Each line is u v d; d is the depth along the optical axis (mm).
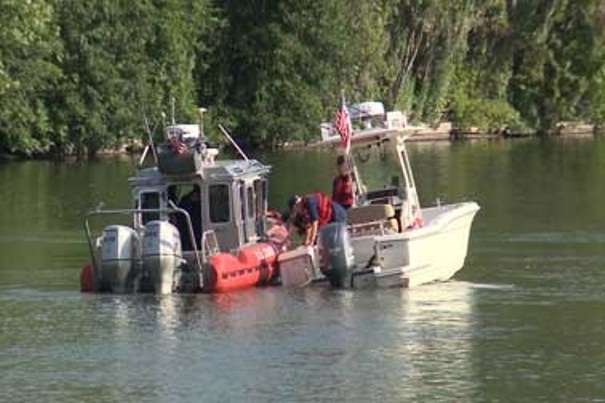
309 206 77312
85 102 192875
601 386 57125
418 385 57312
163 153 77000
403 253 76000
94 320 68938
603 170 162125
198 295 74125
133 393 56625
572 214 114750
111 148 198625
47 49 180500
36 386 57656
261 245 76812
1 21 171500
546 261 88562
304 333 65875
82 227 107812
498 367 59844
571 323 68312
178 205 77875
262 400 55531
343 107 81562
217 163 78812
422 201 127500
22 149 187500
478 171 161000
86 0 192125
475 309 71438
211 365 60438
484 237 100562
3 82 172750
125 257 74438
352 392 56438
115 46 195625
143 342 64438
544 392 56344
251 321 68188
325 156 184625
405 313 70125
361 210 77875
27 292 76688
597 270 84625
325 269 75312
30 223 110438
